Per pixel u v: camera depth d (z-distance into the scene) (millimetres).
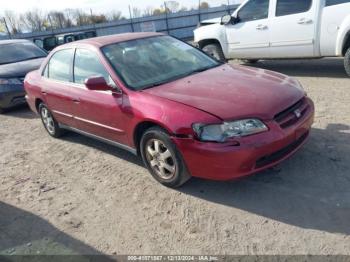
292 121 3613
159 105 3746
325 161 4043
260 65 9969
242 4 8594
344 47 7176
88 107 4691
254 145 3307
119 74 4297
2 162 5539
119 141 4512
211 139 3371
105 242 3318
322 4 7168
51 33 29125
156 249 3133
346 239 2912
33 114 8219
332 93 6457
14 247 3439
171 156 3764
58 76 5438
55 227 3652
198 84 4031
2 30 27906
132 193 4055
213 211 3521
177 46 5090
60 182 4602
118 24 30484
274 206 3447
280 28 7867
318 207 3330
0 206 4211
